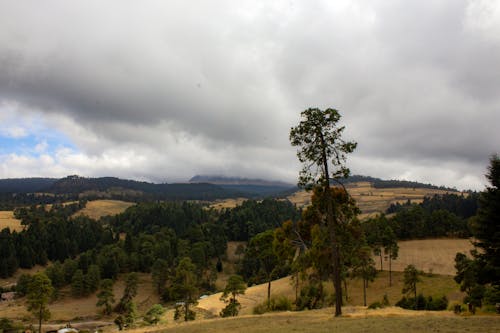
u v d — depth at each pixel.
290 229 60.16
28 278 142.62
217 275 175.38
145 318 74.44
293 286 88.50
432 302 62.00
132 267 180.50
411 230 150.38
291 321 31.47
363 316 32.03
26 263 186.62
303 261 56.09
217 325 31.72
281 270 119.50
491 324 23.58
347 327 25.20
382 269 108.94
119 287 159.00
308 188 35.06
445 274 101.31
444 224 149.00
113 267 166.25
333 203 43.19
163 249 186.50
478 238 33.66
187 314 69.56
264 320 33.50
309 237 59.00
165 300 141.62
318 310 42.38
